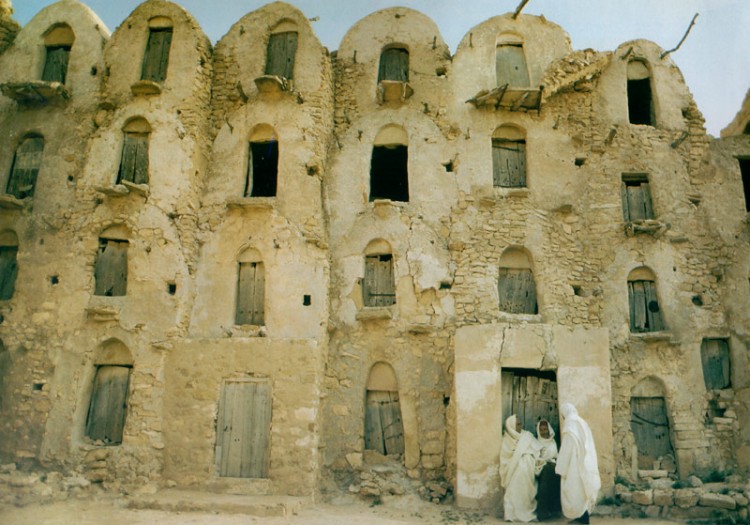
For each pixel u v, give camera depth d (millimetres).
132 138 19281
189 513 14211
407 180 21375
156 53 20203
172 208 18328
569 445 13922
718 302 18891
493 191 19422
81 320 17438
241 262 18609
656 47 21328
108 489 15844
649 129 20359
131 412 16625
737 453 17562
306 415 16219
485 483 15250
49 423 16734
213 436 16406
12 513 13312
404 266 18703
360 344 18188
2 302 18188
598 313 18641
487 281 18484
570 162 20000
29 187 19750
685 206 19703
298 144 19125
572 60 20656
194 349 17047
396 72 21188
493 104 20078
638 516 14602
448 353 17859
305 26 20484
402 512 15328
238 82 19984
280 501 14828
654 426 18000
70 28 21062
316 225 18578
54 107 20000
